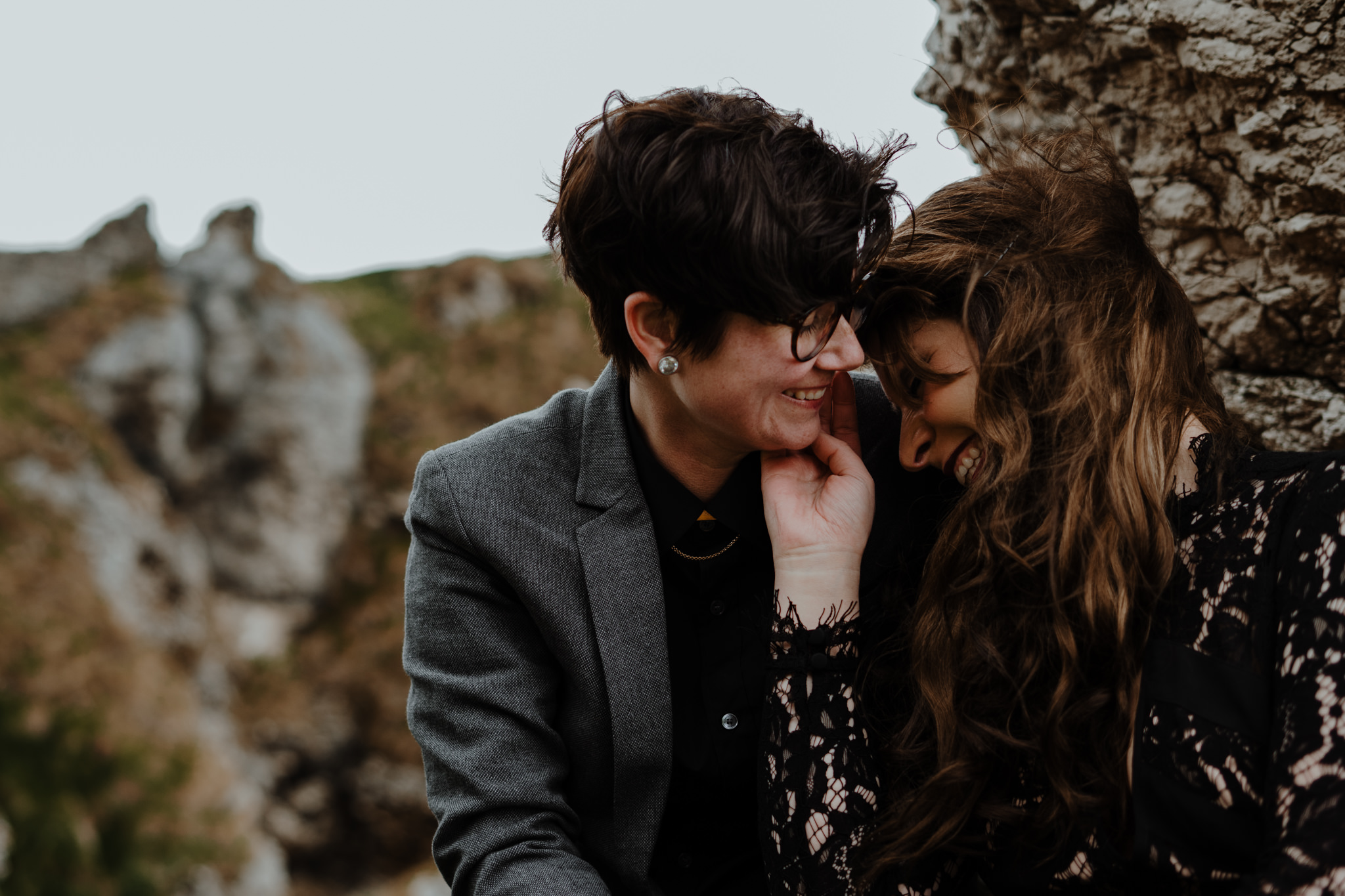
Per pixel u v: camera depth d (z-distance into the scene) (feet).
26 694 56.49
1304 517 3.43
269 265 110.32
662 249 4.04
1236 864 3.47
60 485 73.72
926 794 4.08
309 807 90.07
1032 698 3.96
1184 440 3.99
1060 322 3.96
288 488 101.09
